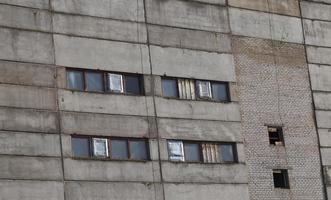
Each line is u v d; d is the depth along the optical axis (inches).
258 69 2992.1
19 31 2497.5
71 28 2596.0
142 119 2652.6
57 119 2484.0
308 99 3085.6
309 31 3198.8
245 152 2849.4
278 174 2947.8
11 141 2380.7
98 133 2549.2
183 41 2832.2
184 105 2763.3
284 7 3166.8
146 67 2714.1
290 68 3080.7
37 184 2388.0
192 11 2896.2
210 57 2881.4
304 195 2938.0
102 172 2518.5
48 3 2581.2
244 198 2785.4
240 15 3026.6
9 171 2351.1
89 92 2576.3
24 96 2447.1
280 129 2982.3
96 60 2613.2
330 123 3107.8
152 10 2795.3
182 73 2790.4
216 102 2844.5
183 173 2684.5
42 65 2507.4
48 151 2438.5
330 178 3024.1
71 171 2460.6
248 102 2920.8
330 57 3216.0
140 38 2733.8
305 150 3002.0
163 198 2613.2
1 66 2431.1
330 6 3304.6
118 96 2628.0
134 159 2605.8
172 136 2699.3
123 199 2532.0
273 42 3075.8
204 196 2701.8
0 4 2488.9
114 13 2701.8
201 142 2778.1
